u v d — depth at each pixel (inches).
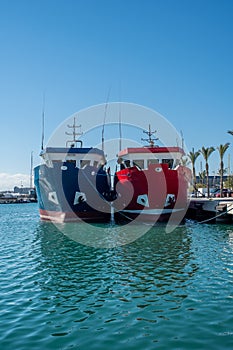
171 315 295.3
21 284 400.8
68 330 267.7
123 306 321.7
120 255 568.4
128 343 243.1
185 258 527.5
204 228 912.3
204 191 2474.2
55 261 531.2
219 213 1043.3
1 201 4077.3
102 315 299.9
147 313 301.7
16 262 526.6
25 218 1577.3
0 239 802.2
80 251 614.5
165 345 238.5
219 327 267.0
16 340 249.8
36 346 239.6
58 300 342.0
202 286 376.8
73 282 407.8
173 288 373.1
